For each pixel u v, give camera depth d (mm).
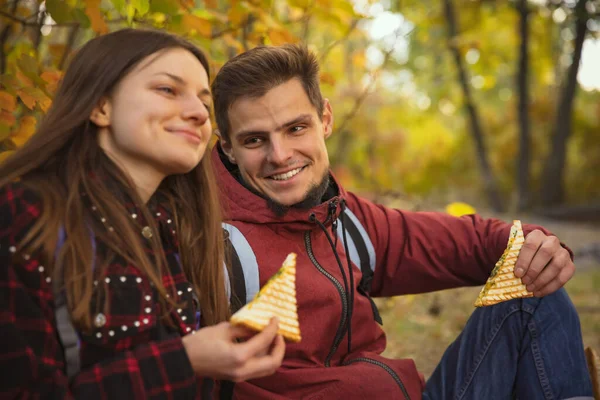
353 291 2160
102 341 1555
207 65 1778
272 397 2023
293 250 2148
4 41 2996
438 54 14195
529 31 14383
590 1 12875
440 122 20344
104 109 1644
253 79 2086
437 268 2369
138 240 1617
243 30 3137
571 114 14352
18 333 1471
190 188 1892
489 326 2268
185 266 1856
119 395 1513
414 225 2393
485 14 14086
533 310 2219
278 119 2090
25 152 1597
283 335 1635
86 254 1545
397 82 14453
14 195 1531
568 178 16844
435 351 4289
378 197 5707
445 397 2291
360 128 9930
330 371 2064
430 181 18016
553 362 2189
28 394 1479
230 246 2076
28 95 2299
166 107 1631
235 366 1566
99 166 1630
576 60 13945
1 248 1483
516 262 2139
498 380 2227
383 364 2166
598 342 4309
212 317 1889
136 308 1595
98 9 2465
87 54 1663
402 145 13070
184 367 1558
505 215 13031
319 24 4492
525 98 14461
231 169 2262
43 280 1520
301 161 2135
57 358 1526
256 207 2135
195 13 3035
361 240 2293
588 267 7203
